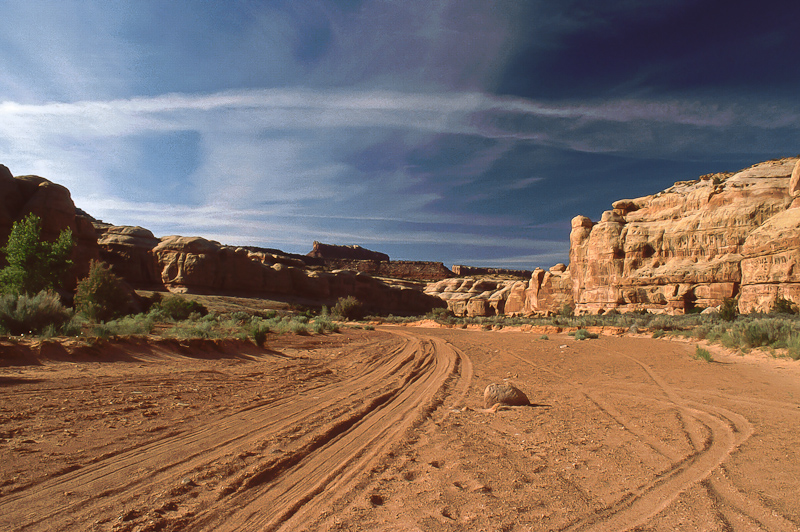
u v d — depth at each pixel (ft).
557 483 13.38
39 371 33.96
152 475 14.34
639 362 50.06
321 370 45.78
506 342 89.56
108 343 44.65
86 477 13.99
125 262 289.53
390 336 113.60
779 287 148.46
